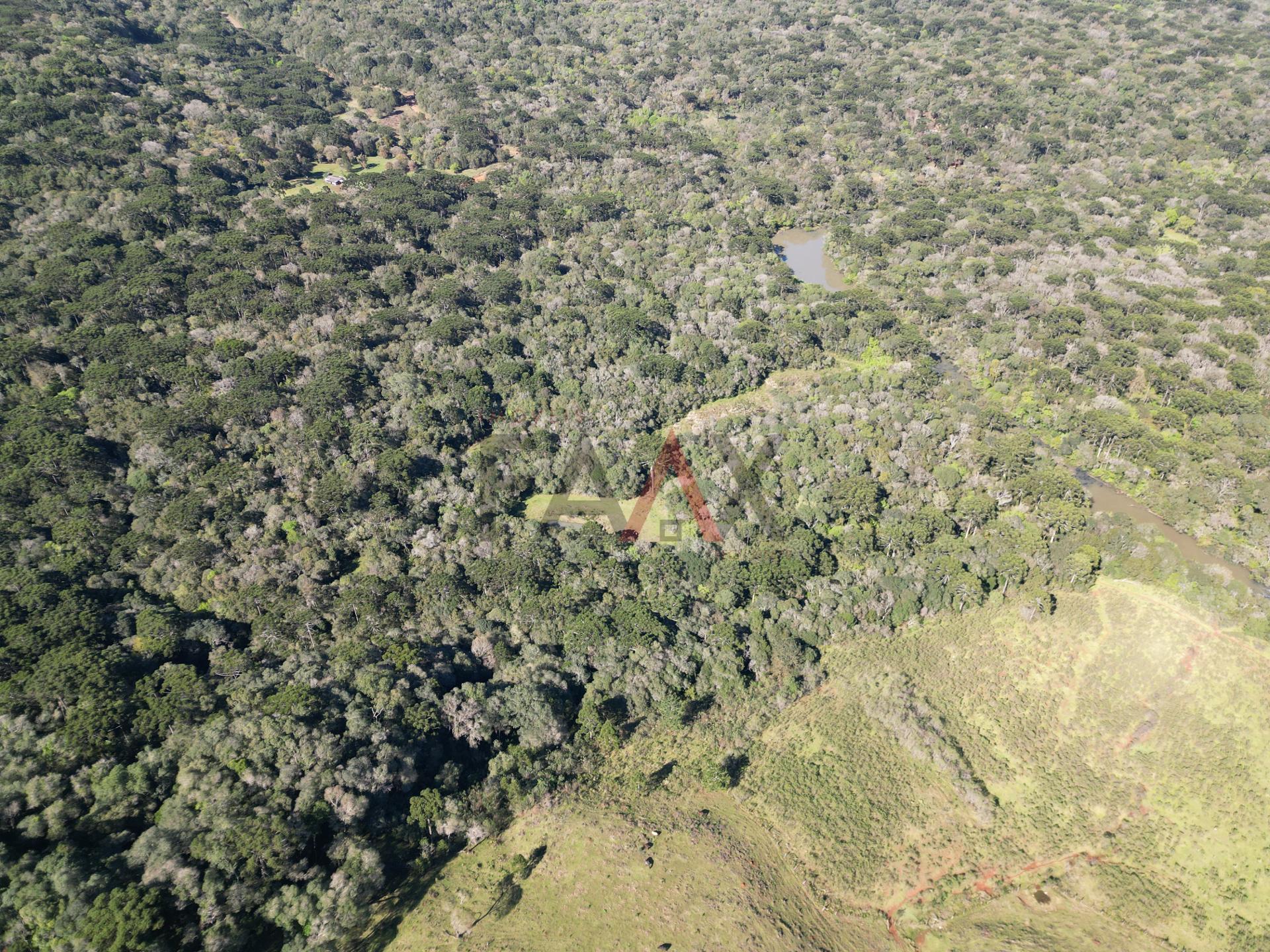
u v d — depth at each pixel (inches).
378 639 4473.4
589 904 3415.4
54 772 3469.5
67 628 4200.3
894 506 5762.8
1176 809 3959.2
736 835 3784.5
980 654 4783.5
